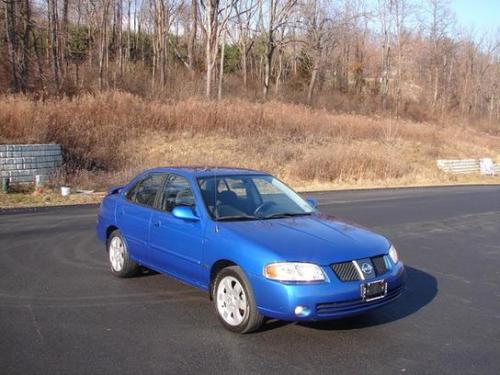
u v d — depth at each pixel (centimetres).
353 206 1620
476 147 4250
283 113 3247
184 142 2672
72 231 1091
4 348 501
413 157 3369
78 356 485
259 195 659
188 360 481
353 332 562
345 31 5881
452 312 641
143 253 695
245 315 531
